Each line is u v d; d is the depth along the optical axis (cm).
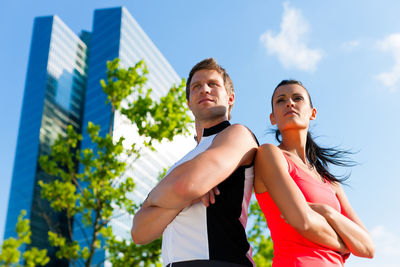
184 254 127
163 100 829
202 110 167
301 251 155
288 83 199
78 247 809
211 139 155
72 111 9356
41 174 8138
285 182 149
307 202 166
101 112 8269
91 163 830
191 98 174
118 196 823
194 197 124
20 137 8781
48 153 8531
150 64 8788
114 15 8831
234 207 134
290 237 159
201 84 173
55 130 8850
